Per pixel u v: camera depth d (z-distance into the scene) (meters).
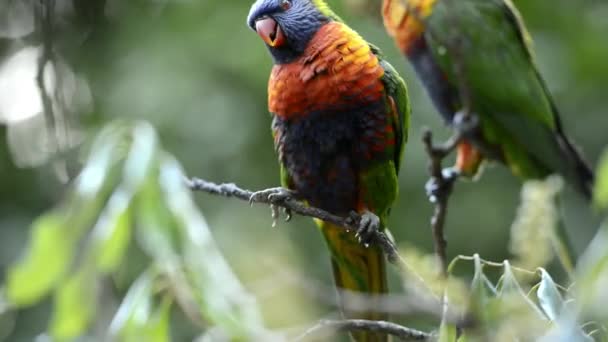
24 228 12.44
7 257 12.20
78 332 6.58
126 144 6.77
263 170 12.53
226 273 6.21
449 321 4.68
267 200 7.09
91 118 12.53
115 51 13.04
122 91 12.62
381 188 7.46
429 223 12.89
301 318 8.14
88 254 6.47
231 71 12.70
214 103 12.57
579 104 14.05
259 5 7.65
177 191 6.44
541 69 13.68
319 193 7.53
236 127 12.52
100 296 7.60
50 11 8.25
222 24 12.95
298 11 7.47
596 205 3.28
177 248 6.29
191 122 12.50
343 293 6.95
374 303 6.38
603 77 14.07
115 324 6.25
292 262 11.41
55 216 6.46
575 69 14.06
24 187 12.80
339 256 7.60
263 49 12.58
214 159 12.47
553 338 4.12
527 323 4.51
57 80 8.16
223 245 11.84
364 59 7.32
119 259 6.56
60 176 7.93
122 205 6.41
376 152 7.36
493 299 4.62
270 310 8.02
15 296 6.46
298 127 7.42
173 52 12.91
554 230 8.73
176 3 13.27
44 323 11.72
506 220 13.19
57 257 6.44
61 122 8.14
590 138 13.87
